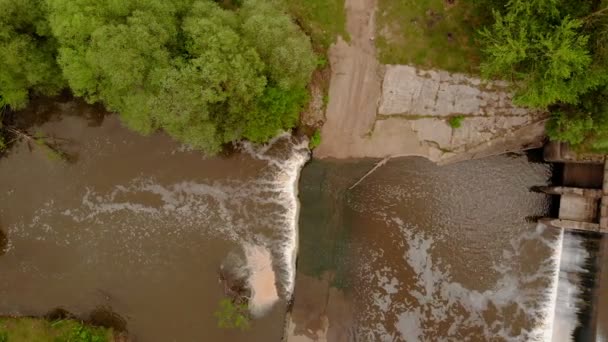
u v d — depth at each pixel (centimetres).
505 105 2666
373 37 2698
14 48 2317
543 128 2669
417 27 2664
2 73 2417
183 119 2262
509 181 2855
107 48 2152
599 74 2188
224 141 2634
